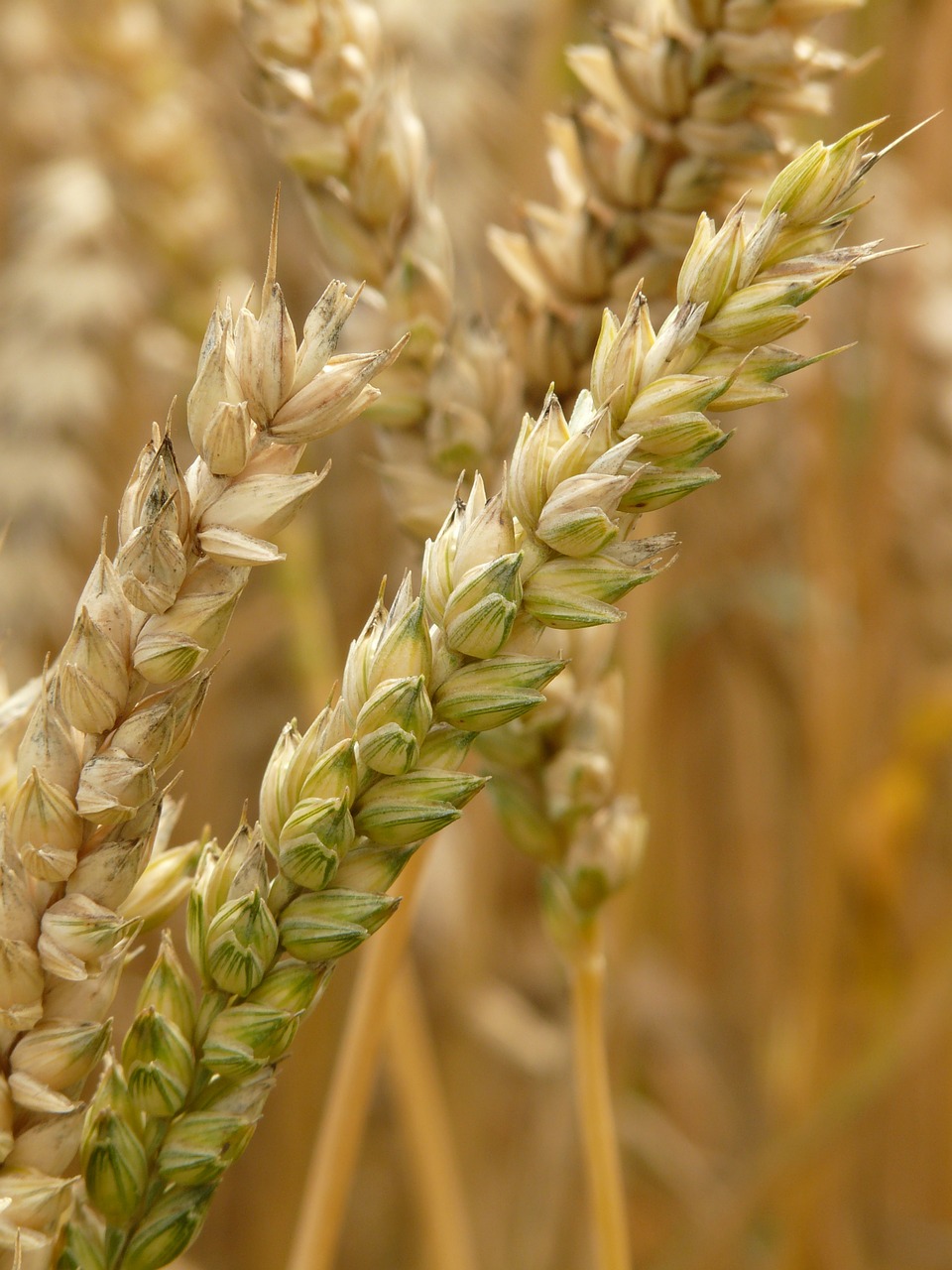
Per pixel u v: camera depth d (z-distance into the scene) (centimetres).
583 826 26
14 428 49
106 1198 20
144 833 20
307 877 20
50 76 51
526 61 50
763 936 55
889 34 41
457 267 45
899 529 50
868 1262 57
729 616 54
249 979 20
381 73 27
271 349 19
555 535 19
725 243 19
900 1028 45
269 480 19
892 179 48
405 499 26
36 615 49
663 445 19
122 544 20
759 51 25
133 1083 20
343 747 19
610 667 26
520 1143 57
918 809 48
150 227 48
